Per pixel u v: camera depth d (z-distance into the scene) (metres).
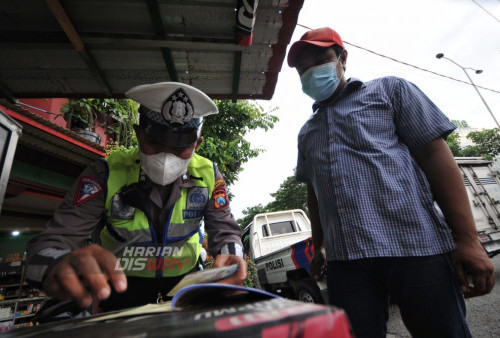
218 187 1.12
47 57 1.26
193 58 1.37
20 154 2.26
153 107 0.82
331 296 1.11
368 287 1.01
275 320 0.20
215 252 0.99
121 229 0.89
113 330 0.27
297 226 6.46
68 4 1.05
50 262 0.41
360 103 1.14
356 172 1.04
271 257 4.57
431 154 0.98
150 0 1.05
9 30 1.12
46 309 0.58
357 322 0.99
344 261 1.07
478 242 0.86
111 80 1.47
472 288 0.87
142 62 1.37
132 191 0.91
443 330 0.84
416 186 1.00
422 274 0.89
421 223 0.93
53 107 4.20
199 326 0.21
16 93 1.49
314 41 1.29
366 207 0.99
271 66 1.46
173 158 0.87
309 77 1.32
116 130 4.56
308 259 3.58
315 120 1.32
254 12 1.08
